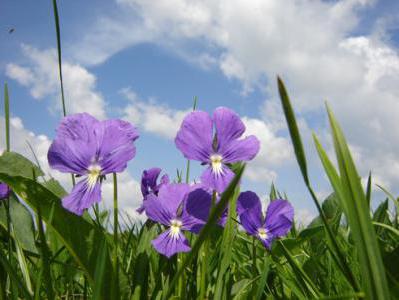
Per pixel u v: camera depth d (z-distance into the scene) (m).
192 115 0.12
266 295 0.14
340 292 0.14
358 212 0.08
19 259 0.14
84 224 0.12
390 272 0.11
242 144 0.12
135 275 0.13
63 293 0.17
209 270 0.16
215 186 0.12
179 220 0.13
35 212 0.12
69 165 0.11
